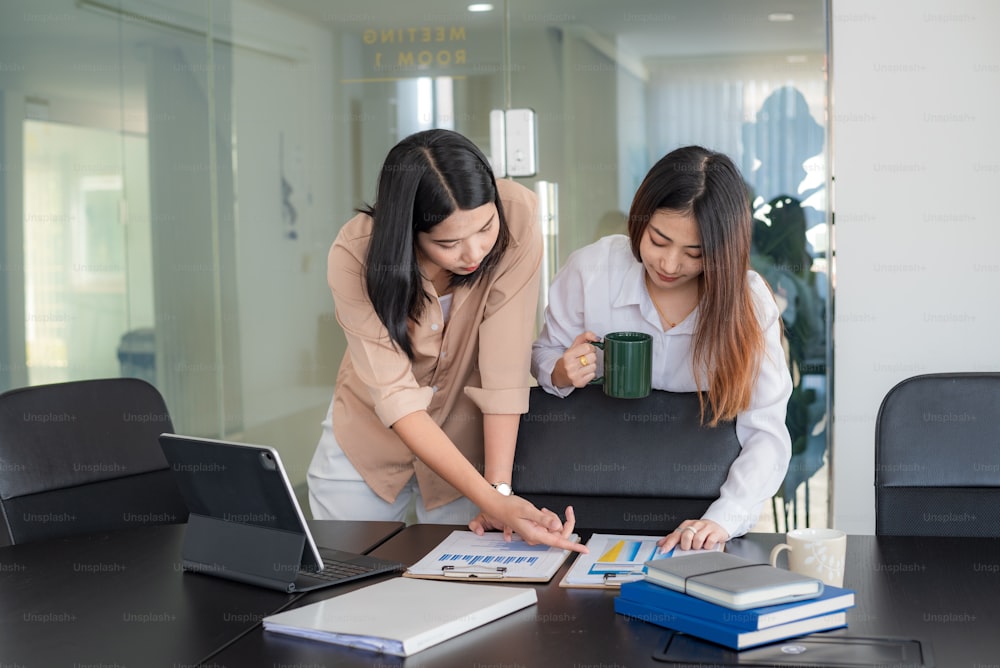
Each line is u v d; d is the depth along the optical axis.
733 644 1.18
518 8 3.14
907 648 1.17
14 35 3.54
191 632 1.29
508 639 1.23
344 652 1.20
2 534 2.33
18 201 3.58
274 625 1.28
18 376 3.64
